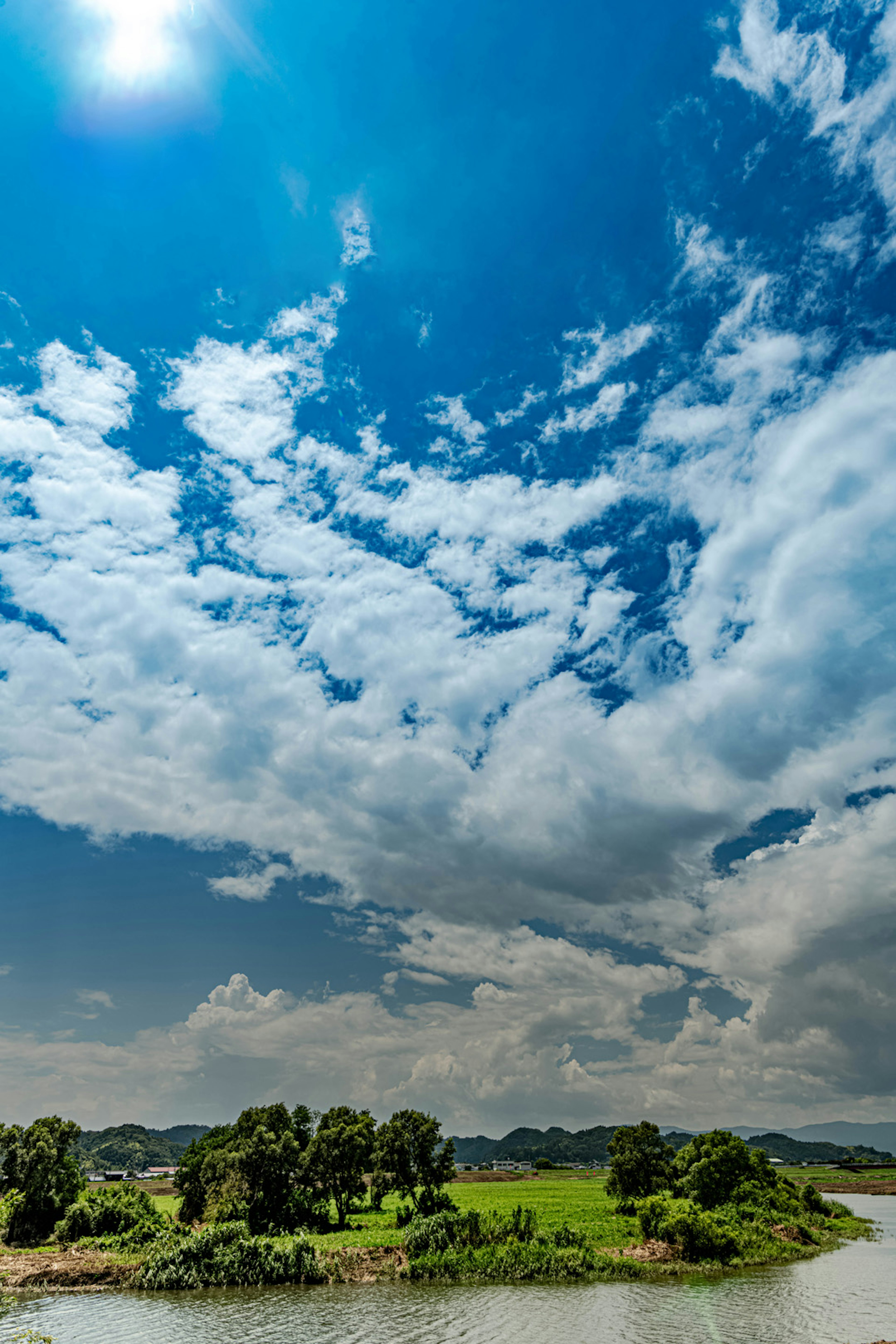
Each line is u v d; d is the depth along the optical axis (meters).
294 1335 42.62
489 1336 42.12
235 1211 70.88
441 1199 77.25
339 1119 89.69
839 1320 44.88
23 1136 74.12
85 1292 54.62
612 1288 54.25
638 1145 102.69
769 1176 89.38
